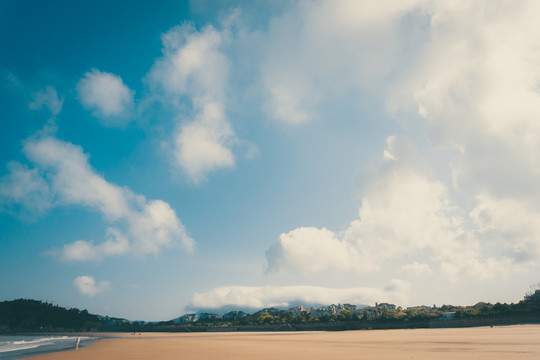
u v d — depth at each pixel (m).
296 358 35.22
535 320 158.38
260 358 36.38
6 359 43.53
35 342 105.75
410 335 95.31
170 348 61.53
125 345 77.69
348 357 34.56
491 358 28.48
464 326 178.38
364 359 31.80
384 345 52.66
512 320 165.38
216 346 63.88
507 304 188.25
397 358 31.84
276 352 44.41
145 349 60.28
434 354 34.38
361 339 78.88
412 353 36.62
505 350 35.41
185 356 42.38
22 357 46.41
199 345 69.62
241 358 36.91
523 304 181.75
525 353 31.67
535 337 59.00
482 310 194.88
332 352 41.81
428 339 67.06
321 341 74.31
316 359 33.44
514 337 61.03
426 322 197.38
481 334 80.62
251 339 97.81
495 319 170.25
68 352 55.31
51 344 89.25
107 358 42.72
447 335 84.31
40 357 45.91
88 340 120.25
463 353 34.16
